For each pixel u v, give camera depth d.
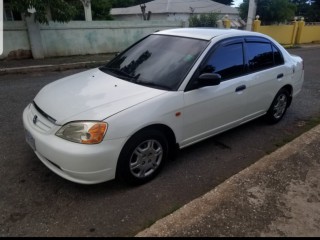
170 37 3.94
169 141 3.35
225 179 3.32
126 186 3.09
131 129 2.77
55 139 2.70
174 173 3.38
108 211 2.71
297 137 4.34
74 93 3.12
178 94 3.16
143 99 2.94
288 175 3.32
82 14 20.94
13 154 3.61
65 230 2.47
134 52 4.01
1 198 2.82
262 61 4.33
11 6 9.16
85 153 2.58
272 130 4.73
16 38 9.84
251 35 4.20
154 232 2.43
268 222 2.61
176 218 2.59
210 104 3.51
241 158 3.80
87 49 11.73
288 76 4.81
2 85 6.92
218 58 3.61
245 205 2.80
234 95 3.81
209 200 2.84
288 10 20.64
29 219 2.57
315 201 2.91
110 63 4.09
